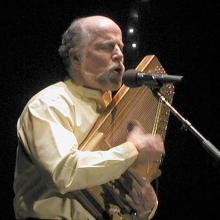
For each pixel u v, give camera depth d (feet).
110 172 18.67
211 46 35.91
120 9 33.99
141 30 34.45
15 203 20.61
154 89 20.08
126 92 20.89
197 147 37.04
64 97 20.30
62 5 33.73
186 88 36.63
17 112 34.12
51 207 19.47
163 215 37.11
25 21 33.73
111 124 20.22
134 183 20.11
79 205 19.62
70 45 21.57
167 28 35.29
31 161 20.15
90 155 18.63
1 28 33.60
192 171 37.17
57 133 18.83
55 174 18.25
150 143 19.56
